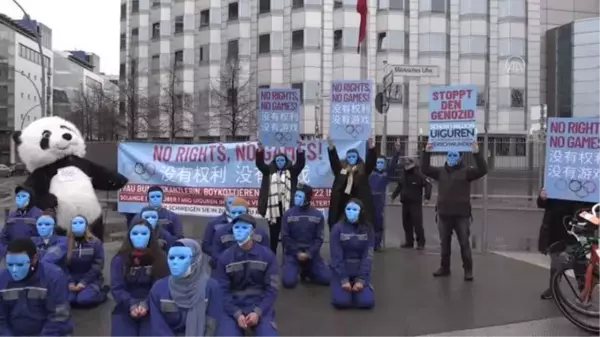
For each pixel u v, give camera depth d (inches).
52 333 160.6
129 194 425.1
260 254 205.9
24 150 336.5
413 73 495.2
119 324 203.8
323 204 398.0
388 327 239.0
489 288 306.2
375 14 1847.9
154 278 203.3
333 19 1859.0
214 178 416.2
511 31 1863.9
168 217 294.2
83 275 268.4
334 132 366.3
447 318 251.8
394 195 449.1
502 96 1866.4
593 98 1761.8
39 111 3324.3
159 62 2284.7
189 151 420.8
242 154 412.5
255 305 205.9
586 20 1768.0
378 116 1793.8
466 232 325.1
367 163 349.4
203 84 2102.6
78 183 332.8
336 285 267.1
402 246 444.8
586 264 241.3
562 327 238.7
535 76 1891.0
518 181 1002.1
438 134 341.7
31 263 158.9
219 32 2085.4
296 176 361.4
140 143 426.3
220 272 204.2
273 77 1919.3
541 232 302.4
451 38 1872.5
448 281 322.3
